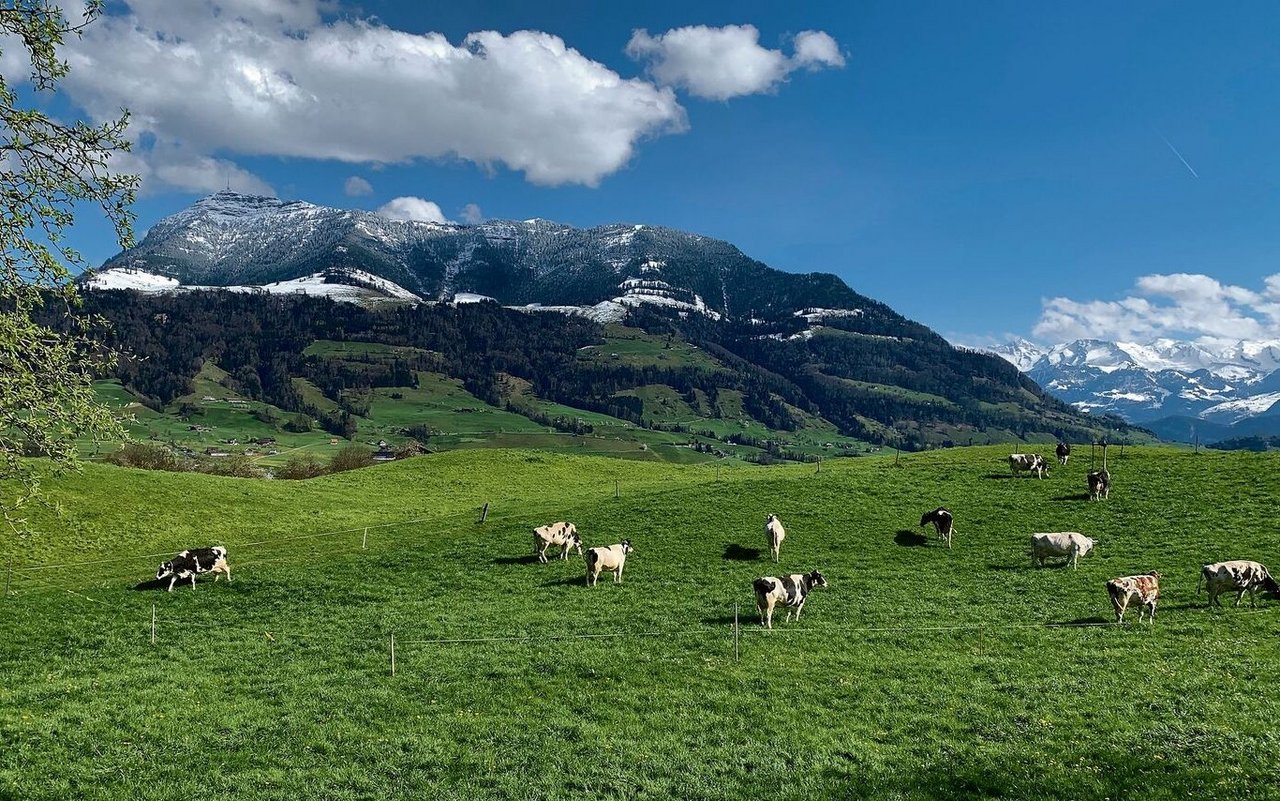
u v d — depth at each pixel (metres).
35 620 36.47
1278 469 55.56
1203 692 22.80
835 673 26.34
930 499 57.16
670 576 42.19
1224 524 44.91
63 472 20.19
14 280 17.91
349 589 41.97
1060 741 20.09
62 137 18.42
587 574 41.88
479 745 21.36
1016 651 27.94
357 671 28.45
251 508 68.50
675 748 20.81
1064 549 40.44
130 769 20.00
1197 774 17.80
